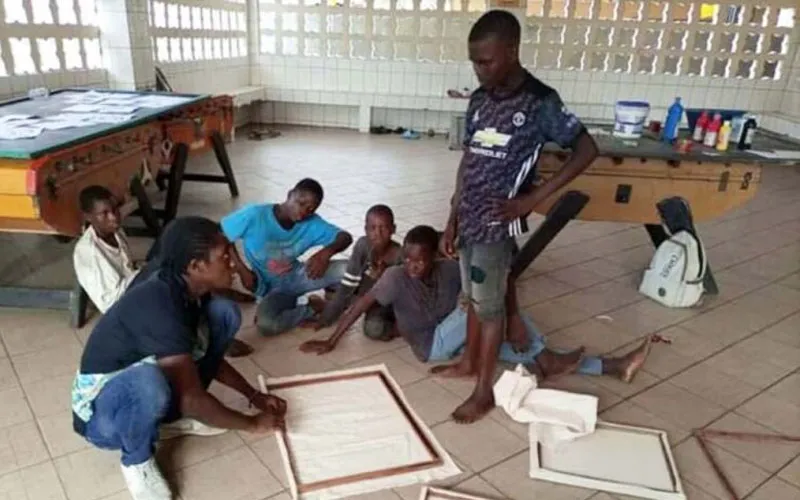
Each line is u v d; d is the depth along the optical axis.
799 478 1.81
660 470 1.81
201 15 6.17
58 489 1.62
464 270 1.99
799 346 2.64
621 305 2.99
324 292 2.89
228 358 2.31
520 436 1.94
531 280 3.27
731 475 1.81
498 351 2.02
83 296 2.46
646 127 3.61
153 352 1.53
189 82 6.02
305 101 7.37
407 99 7.17
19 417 1.89
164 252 1.58
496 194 1.80
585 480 1.75
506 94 1.72
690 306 2.98
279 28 7.25
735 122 3.15
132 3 4.69
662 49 6.88
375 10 7.04
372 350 2.43
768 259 3.76
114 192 2.82
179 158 3.67
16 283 2.87
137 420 1.52
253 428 1.83
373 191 4.82
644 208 3.05
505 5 6.74
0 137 2.33
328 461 1.78
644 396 2.20
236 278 2.98
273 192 4.66
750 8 6.64
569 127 1.69
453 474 1.75
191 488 1.65
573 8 6.75
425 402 2.10
